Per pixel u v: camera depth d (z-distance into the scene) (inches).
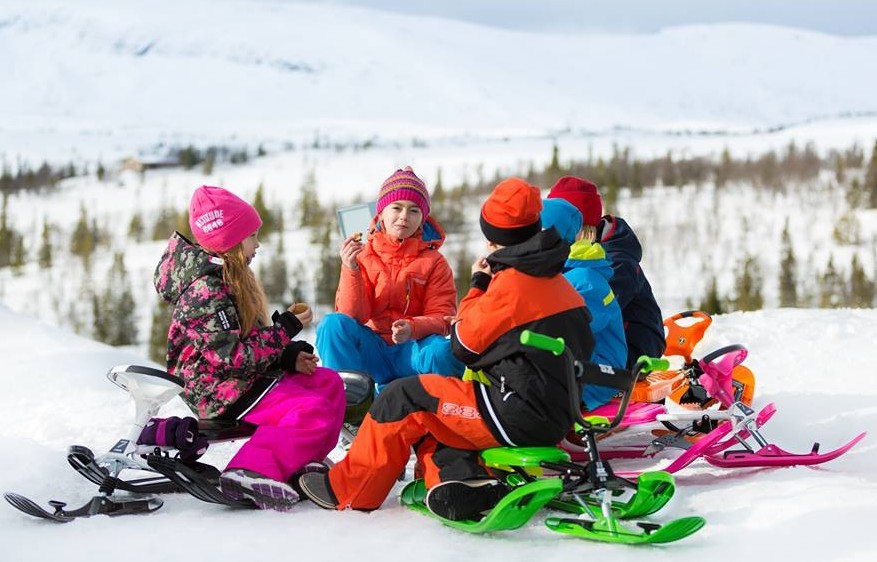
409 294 208.7
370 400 192.1
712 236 5132.9
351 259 204.5
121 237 6628.9
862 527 129.1
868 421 219.5
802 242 4852.4
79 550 130.8
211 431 164.4
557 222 191.5
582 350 147.7
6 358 318.3
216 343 161.8
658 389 195.5
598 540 133.2
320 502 153.8
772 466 174.2
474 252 4143.7
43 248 5900.6
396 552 129.2
